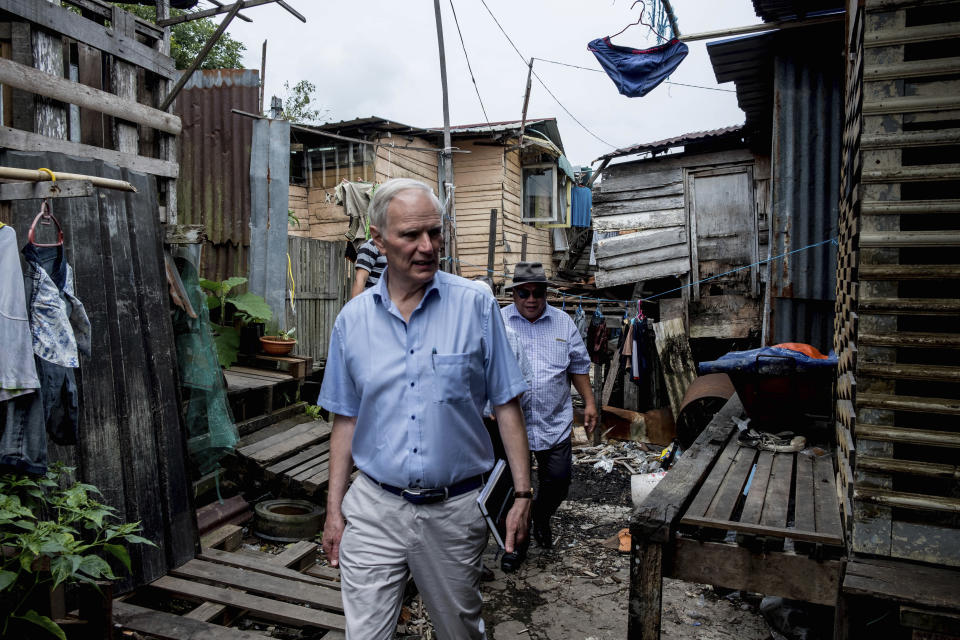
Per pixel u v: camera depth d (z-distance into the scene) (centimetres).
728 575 254
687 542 259
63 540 225
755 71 706
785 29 612
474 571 207
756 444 407
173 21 482
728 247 895
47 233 302
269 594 324
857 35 292
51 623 220
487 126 1329
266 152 703
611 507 547
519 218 1437
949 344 230
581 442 757
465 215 1326
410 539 197
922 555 236
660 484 312
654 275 926
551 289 995
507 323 422
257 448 489
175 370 371
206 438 439
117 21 383
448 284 203
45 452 234
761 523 260
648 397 858
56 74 335
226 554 369
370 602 199
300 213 1141
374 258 423
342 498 218
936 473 232
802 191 660
